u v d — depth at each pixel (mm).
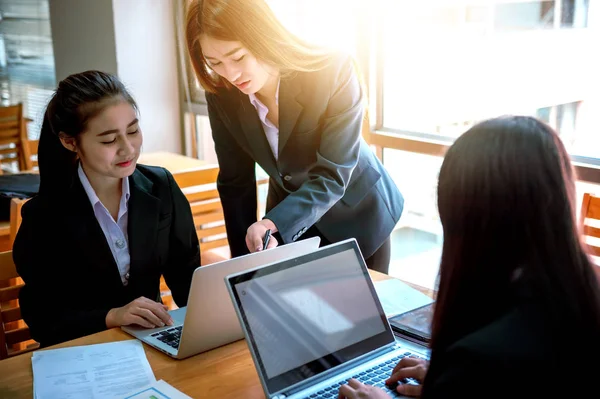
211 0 1521
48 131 1552
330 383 1215
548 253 784
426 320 1463
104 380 1243
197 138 3848
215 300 1295
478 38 2715
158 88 3752
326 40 3045
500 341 764
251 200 2010
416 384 1182
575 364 774
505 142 811
